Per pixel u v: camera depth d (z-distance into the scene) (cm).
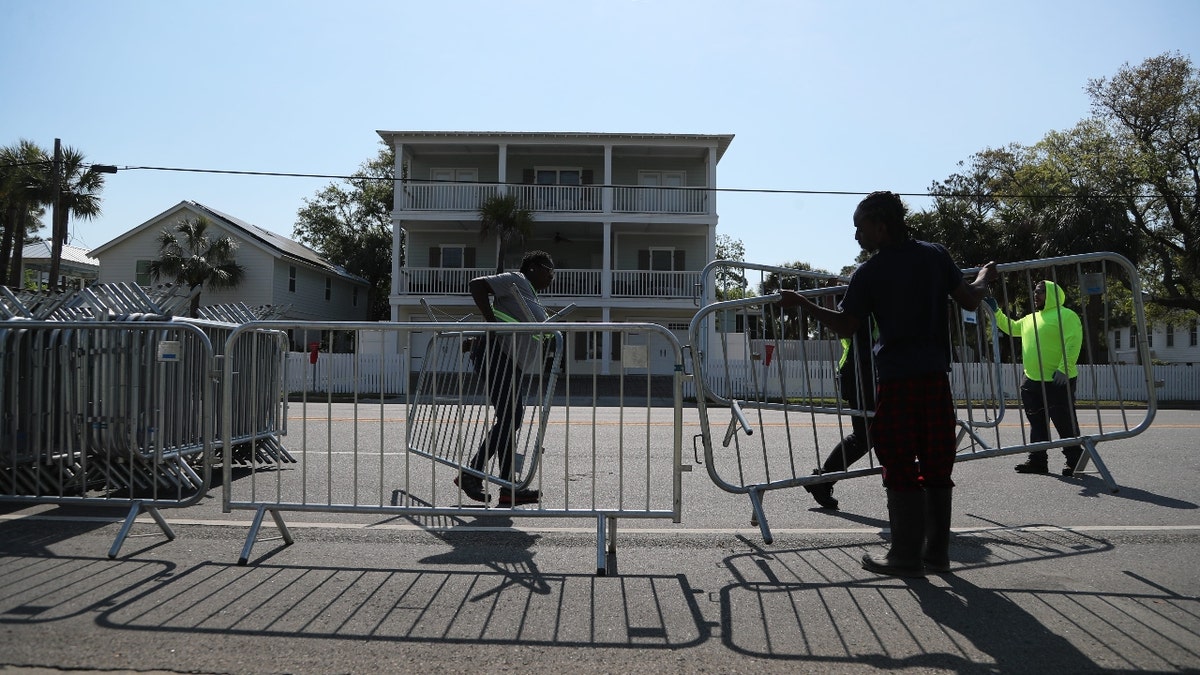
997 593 362
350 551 436
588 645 303
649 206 2862
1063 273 1603
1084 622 325
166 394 557
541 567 407
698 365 491
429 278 2867
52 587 367
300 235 4734
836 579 385
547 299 2773
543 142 2800
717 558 425
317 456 779
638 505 560
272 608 341
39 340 514
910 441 380
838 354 602
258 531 448
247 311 721
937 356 376
